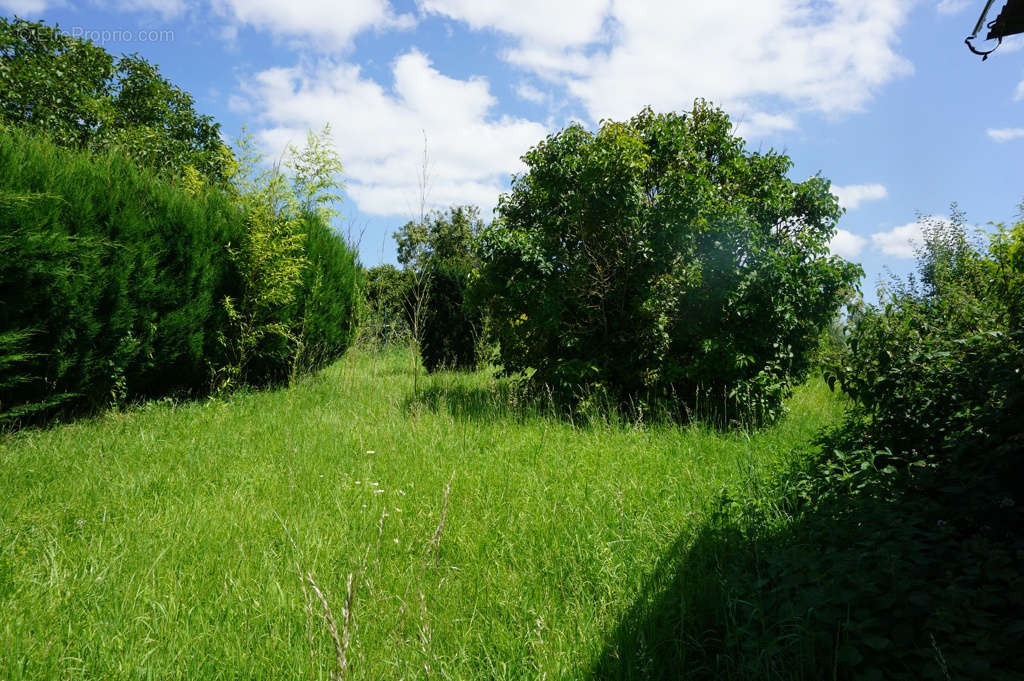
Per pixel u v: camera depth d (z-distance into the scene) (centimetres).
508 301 855
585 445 596
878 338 473
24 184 590
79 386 655
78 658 229
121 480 446
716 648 255
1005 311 474
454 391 972
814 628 240
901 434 430
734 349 792
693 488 450
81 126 1397
